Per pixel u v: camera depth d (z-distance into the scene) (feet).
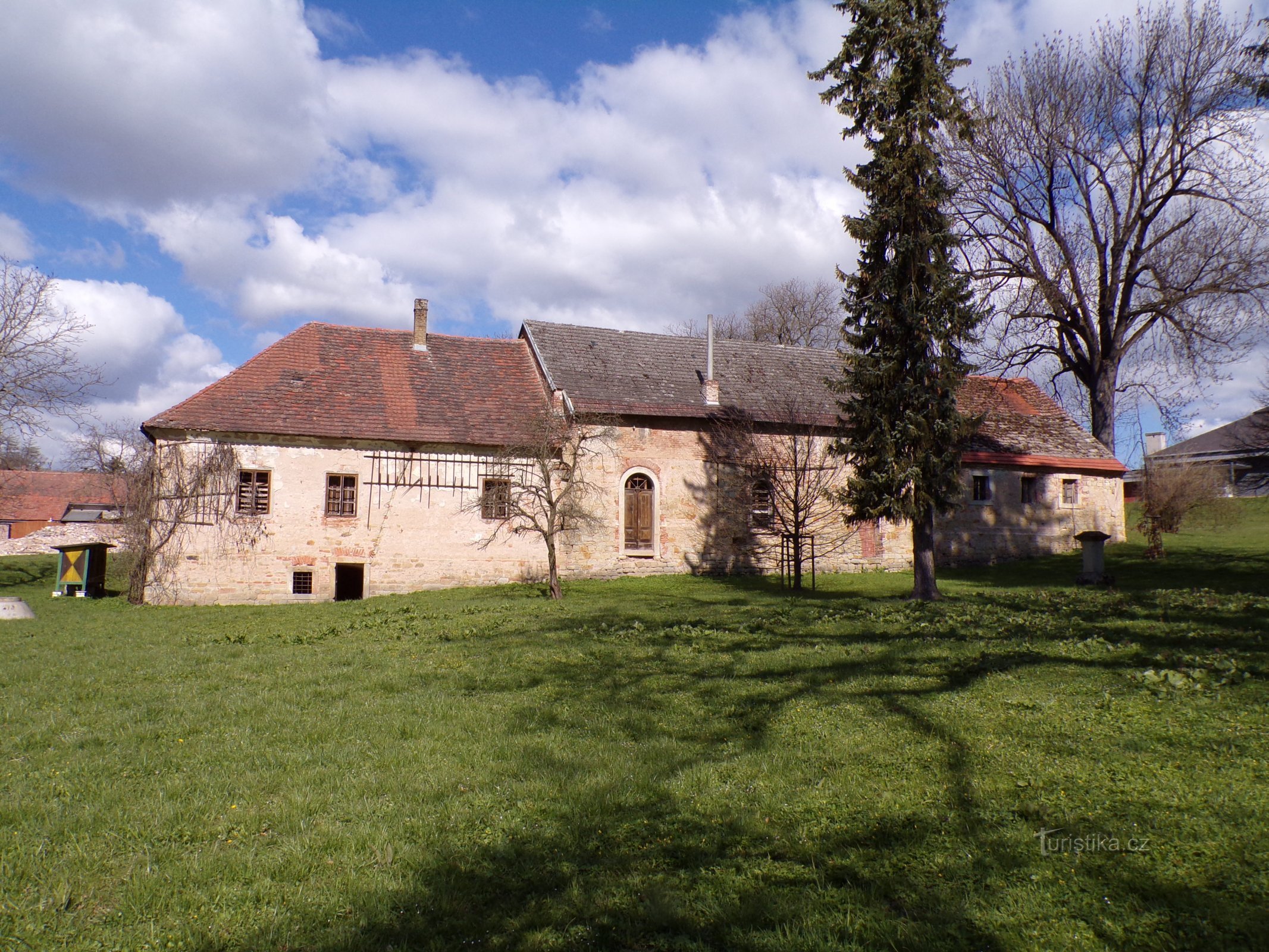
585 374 86.58
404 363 86.02
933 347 58.23
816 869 14.28
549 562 69.00
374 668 34.76
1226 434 155.22
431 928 12.73
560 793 18.35
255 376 77.82
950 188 58.49
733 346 100.01
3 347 89.35
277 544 72.95
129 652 41.09
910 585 74.18
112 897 13.91
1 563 111.04
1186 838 14.32
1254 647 29.60
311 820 17.06
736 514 86.79
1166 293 92.43
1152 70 90.94
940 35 58.34
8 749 22.67
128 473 79.51
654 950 11.96
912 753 19.79
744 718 24.11
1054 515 98.37
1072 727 20.71
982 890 13.16
